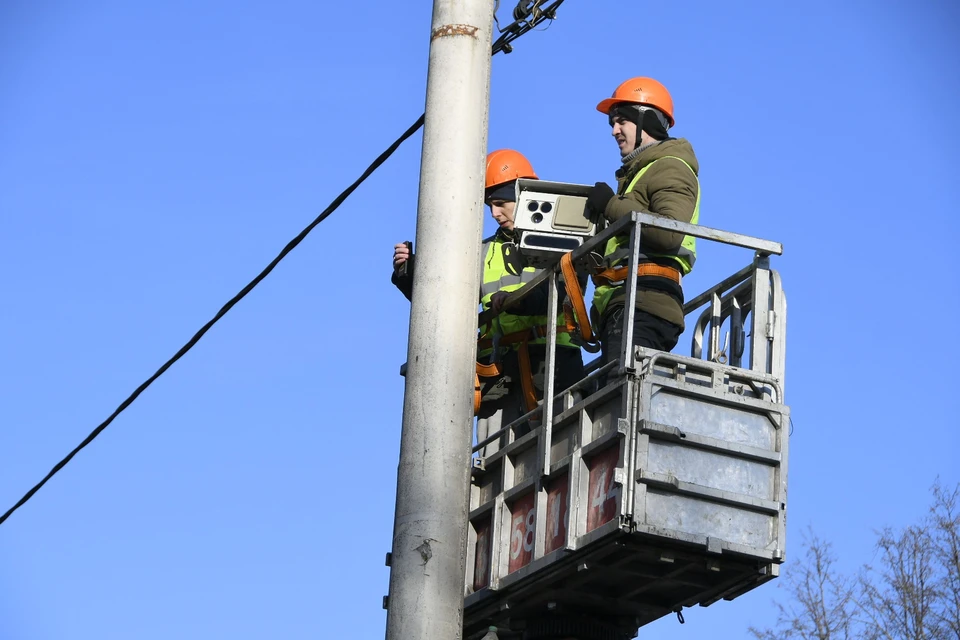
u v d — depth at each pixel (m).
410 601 9.43
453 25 10.76
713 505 10.40
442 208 10.33
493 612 11.95
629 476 10.18
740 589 10.91
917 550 22.05
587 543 10.45
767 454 10.55
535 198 12.51
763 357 10.96
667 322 11.30
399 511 9.70
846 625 21.80
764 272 11.15
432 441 9.79
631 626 12.08
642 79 12.64
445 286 10.14
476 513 12.17
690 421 10.44
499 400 13.77
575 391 11.27
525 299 13.37
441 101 10.59
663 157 11.77
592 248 11.27
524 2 13.72
